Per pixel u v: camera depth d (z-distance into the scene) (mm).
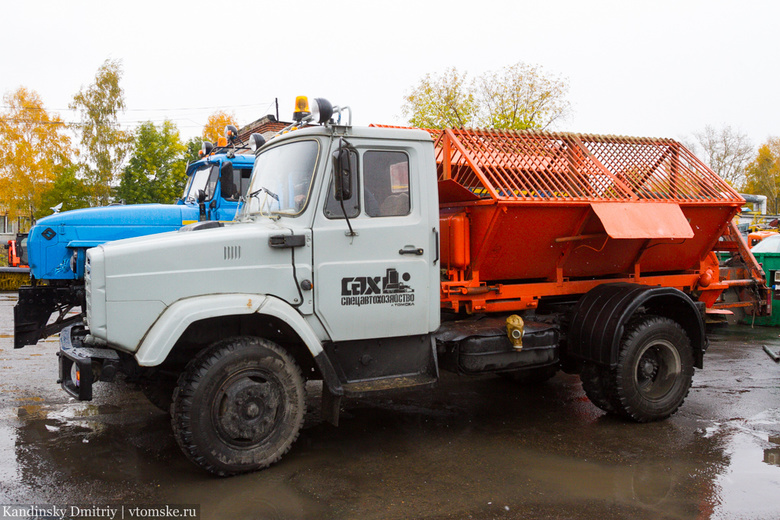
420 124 21656
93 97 29562
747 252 8719
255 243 3998
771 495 3682
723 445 4590
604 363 4902
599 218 5031
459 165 5312
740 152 48500
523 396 6094
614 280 5895
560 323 5453
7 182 29516
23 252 7504
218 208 7723
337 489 3777
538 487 3809
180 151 26984
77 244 7055
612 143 5891
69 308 6816
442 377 6914
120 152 29828
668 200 5590
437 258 4609
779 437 4785
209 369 3812
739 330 9945
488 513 3445
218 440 3873
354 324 4297
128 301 3775
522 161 5348
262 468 4051
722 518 3375
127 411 5438
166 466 4141
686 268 6355
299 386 4164
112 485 3818
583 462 4242
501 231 4938
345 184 4039
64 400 5762
